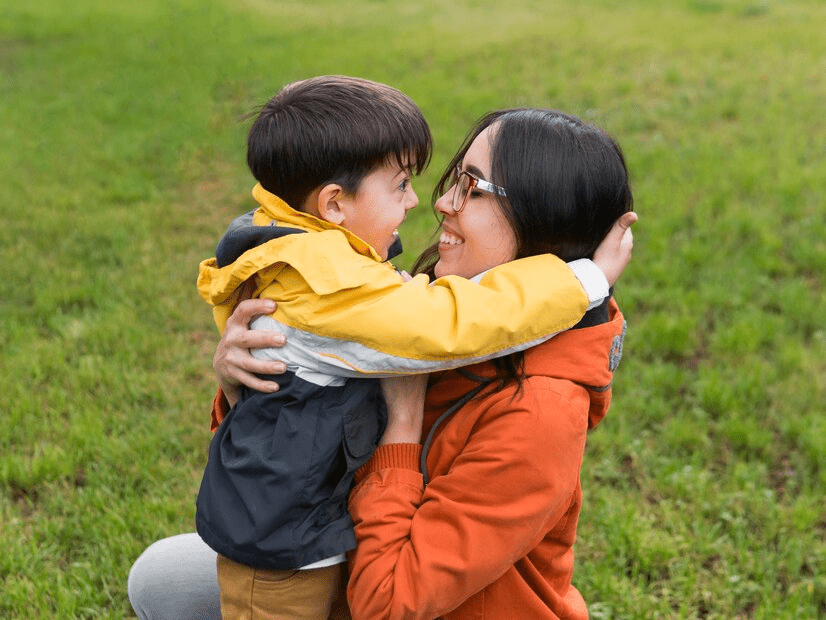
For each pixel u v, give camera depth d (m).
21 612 2.89
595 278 1.61
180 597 1.94
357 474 1.69
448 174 1.82
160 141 9.09
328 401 1.61
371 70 11.55
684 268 5.82
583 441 1.59
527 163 1.61
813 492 3.71
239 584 1.67
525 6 17.45
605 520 3.43
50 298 5.39
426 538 1.53
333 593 1.69
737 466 3.79
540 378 1.58
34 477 3.66
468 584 1.52
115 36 13.97
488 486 1.52
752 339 4.86
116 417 4.13
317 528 1.60
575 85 10.63
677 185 7.26
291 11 16.64
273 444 1.59
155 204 7.40
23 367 4.55
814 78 10.44
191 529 3.34
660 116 9.30
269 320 1.66
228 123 9.64
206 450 3.93
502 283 1.57
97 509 3.48
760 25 14.23
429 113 9.49
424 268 2.08
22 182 7.72
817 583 3.16
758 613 2.98
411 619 1.51
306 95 1.71
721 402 4.29
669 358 4.88
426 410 1.73
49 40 13.81
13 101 10.49
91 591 3.02
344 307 1.56
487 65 11.94
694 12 15.97
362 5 17.77
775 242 6.08
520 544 1.54
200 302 5.57
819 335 4.96
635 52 12.28
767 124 8.80
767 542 3.41
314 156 1.66
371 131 1.67
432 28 14.88
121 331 5.05
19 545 3.20
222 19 15.16
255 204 7.57
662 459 3.89
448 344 1.51
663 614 3.02
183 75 11.63
